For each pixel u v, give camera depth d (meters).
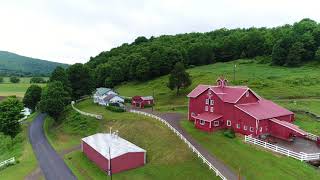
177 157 54.00
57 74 108.88
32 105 121.25
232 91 66.62
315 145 55.72
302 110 75.56
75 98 116.62
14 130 78.31
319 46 128.88
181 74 104.31
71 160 62.75
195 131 64.94
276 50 130.00
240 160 49.47
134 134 69.12
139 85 135.25
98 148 58.38
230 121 64.12
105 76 155.50
